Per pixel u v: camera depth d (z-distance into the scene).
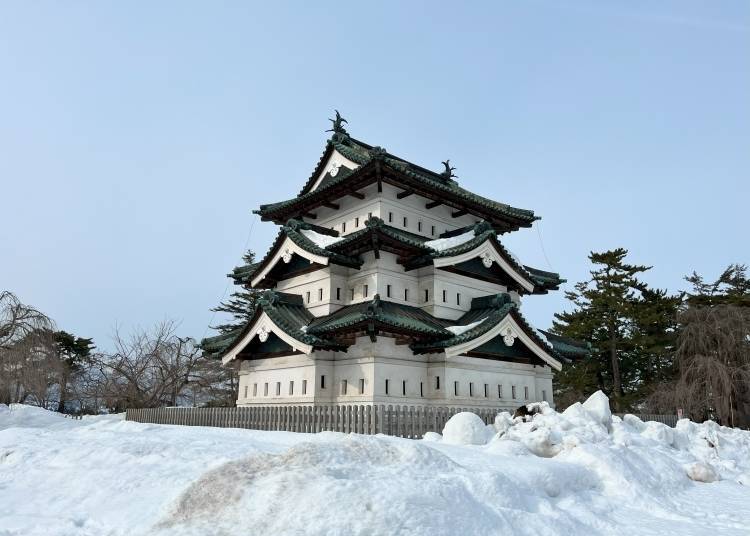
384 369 23.42
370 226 23.77
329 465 8.51
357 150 32.28
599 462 12.64
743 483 15.34
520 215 32.31
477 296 28.59
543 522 8.22
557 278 33.56
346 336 23.94
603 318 53.94
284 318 26.00
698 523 9.97
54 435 17.64
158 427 21.08
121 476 11.19
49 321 34.19
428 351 24.39
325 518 6.76
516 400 26.92
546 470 10.98
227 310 64.12
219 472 8.41
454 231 29.62
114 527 8.38
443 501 7.52
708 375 38.56
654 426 19.80
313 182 33.50
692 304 54.22
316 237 28.20
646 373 56.00
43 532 8.30
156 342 52.59
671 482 13.34
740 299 53.06
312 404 24.06
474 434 16.34
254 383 28.38
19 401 34.25
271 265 29.31
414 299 27.05
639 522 9.90
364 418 18.56
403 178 27.19
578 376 55.38
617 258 54.31
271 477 7.96
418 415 19.52
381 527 6.67
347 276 27.53
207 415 25.80
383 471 8.72
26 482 11.82
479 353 25.47
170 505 7.94
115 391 49.25
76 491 10.63
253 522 6.98
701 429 22.88
